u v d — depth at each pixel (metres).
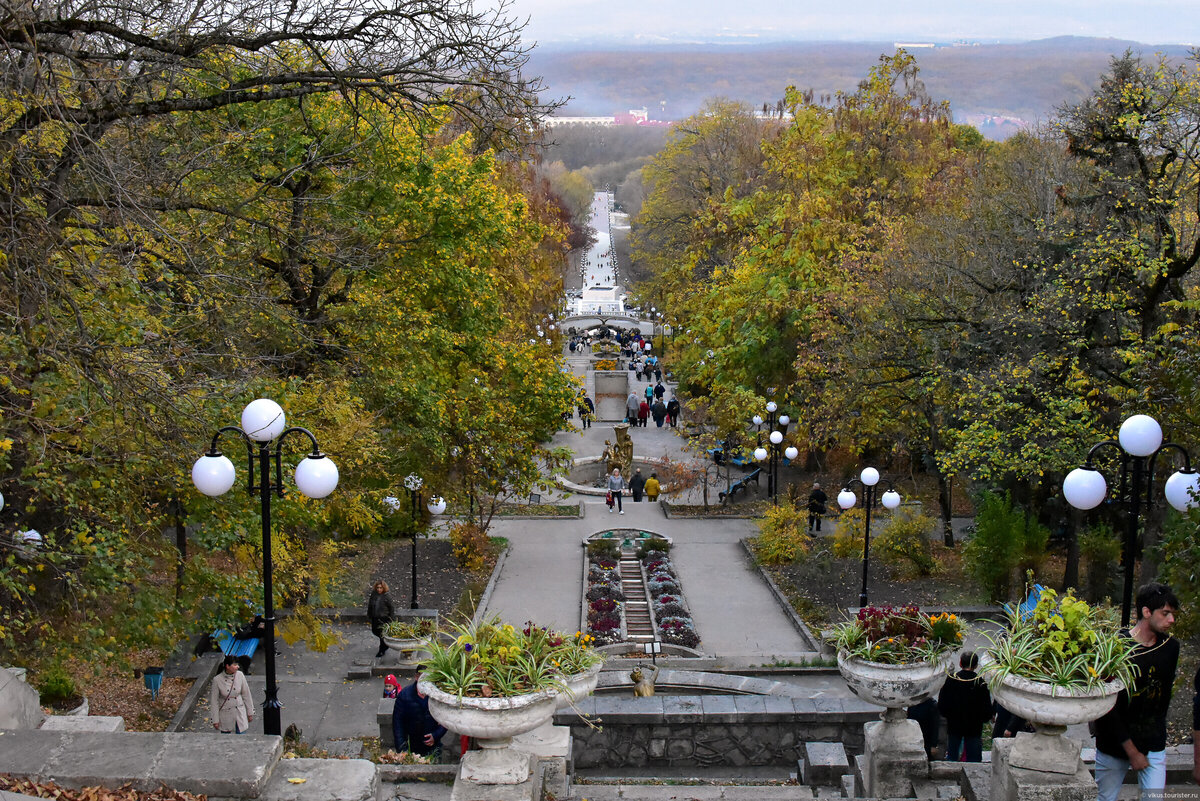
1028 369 20.56
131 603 11.88
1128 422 9.91
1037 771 7.23
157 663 17.55
